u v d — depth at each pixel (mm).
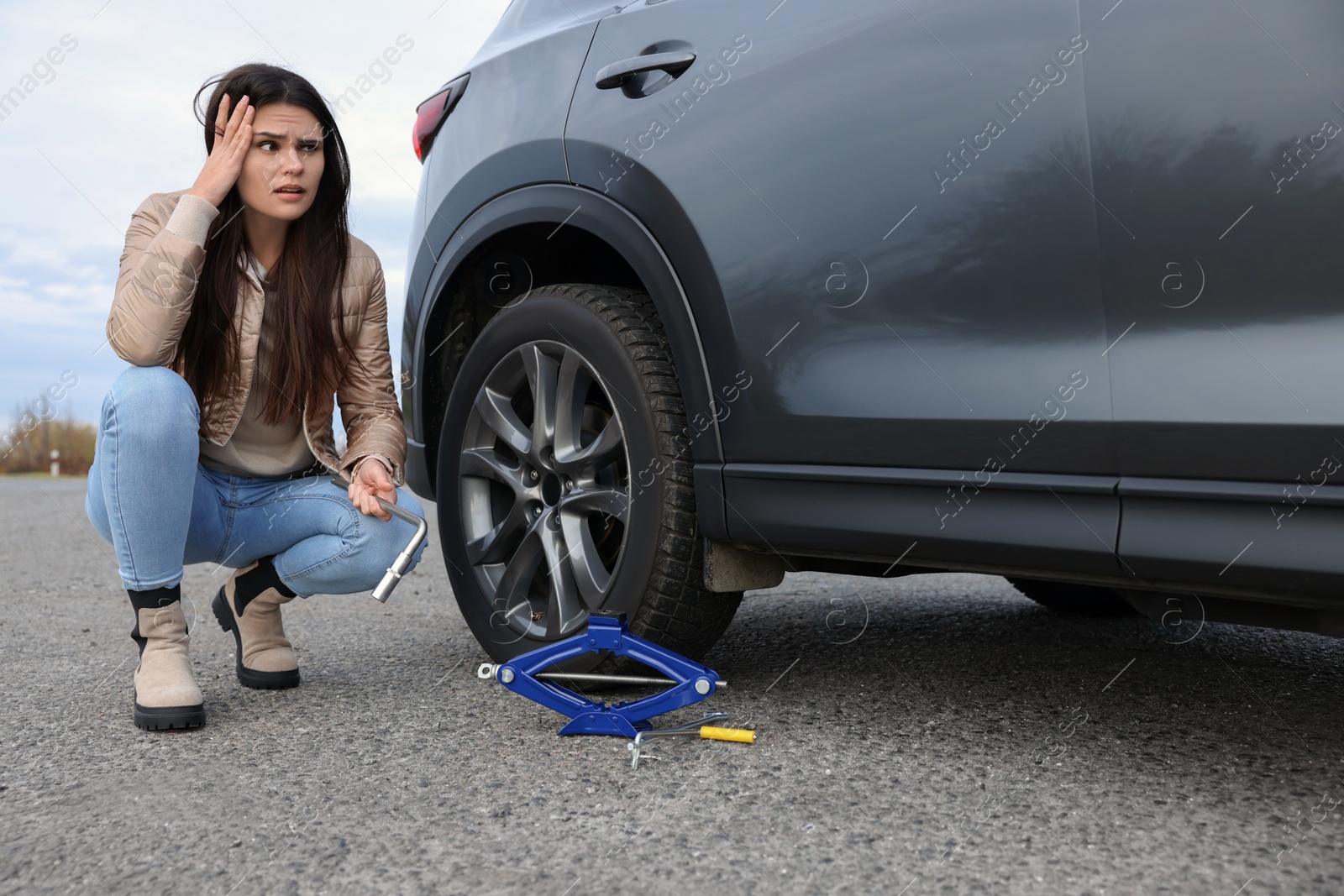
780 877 1128
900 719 1709
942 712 1741
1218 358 1247
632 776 1459
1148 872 1125
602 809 1335
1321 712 1725
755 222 1661
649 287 1812
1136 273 1304
